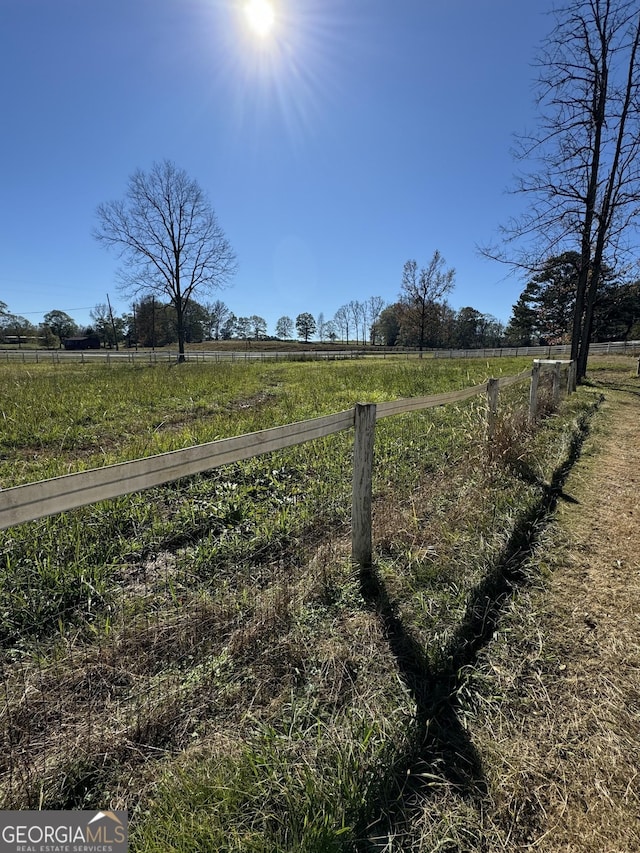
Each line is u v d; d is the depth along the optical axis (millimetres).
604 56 11008
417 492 3869
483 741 1587
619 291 13547
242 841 1208
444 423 6336
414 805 1373
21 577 2375
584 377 13055
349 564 2590
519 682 1855
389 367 18609
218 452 1868
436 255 39125
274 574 2592
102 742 1521
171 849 1190
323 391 10391
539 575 2637
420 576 2533
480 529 3061
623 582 2555
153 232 31375
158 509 3383
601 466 4648
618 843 1283
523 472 4195
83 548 2719
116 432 6250
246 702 1714
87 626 2111
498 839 1292
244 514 3363
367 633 2086
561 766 1505
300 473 4328
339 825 1252
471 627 2172
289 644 1976
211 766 1436
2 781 1396
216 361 29594
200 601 2268
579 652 2021
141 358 33406
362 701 1709
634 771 1489
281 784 1344
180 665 1892
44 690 1730
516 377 5773
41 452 5191
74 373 16422
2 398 8586
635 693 1800
